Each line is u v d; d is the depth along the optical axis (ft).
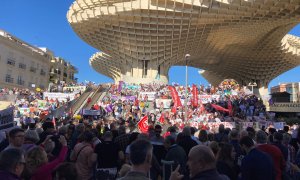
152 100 132.67
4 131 26.25
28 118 82.53
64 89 170.91
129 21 152.15
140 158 11.93
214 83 296.30
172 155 21.52
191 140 24.84
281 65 223.51
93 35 170.91
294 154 29.27
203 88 156.15
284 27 163.43
